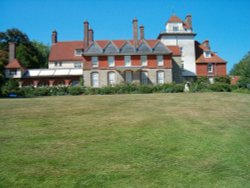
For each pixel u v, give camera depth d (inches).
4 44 3122.5
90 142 421.1
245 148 403.5
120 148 395.2
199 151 389.1
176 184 294.5
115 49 2025.1
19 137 443.5
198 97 1043.9
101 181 297.4
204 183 298.0
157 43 2054.6
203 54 2420.0
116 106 785.6
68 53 2571.4
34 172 315.0
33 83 2287.2
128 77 2011.6
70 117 608.4
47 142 419.2
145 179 303.6
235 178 311.0
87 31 2246.6
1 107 774.5
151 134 464.4
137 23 2064.5
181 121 565.9
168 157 366.0
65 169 324.2
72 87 1560.0
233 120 590.9
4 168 322.7
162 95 1141.1
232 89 1553.9
